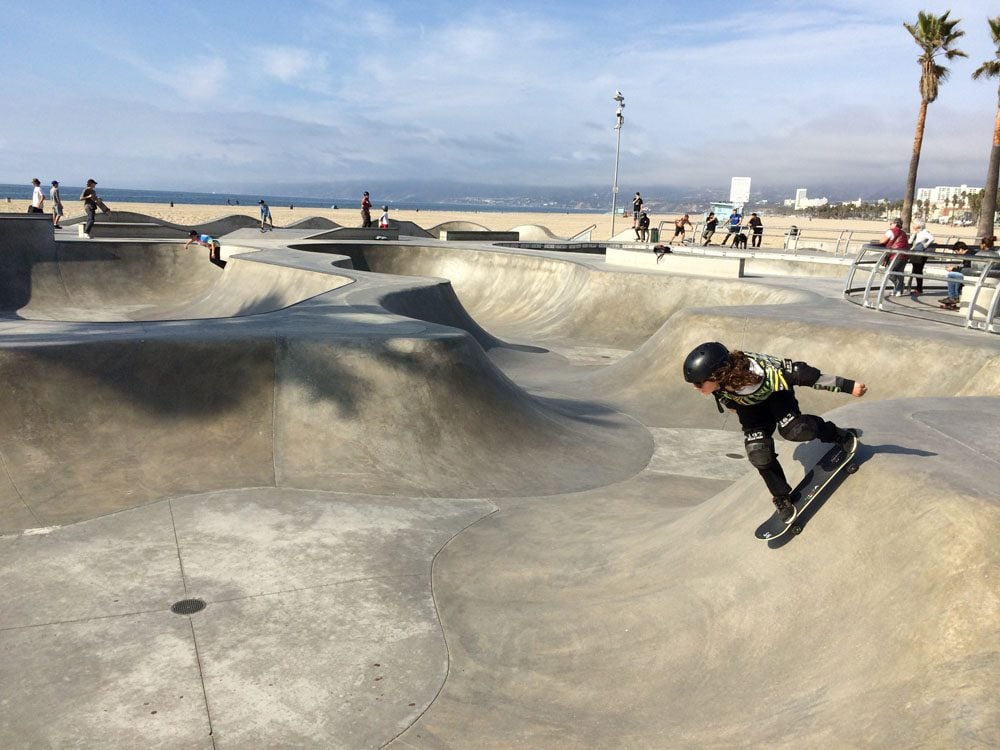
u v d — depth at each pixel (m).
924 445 4.62
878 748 3.09
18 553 6.01
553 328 20.45
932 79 34.16
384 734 4.09
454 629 5.20
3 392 7.31
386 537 6.66
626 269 21.27
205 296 21.53
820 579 4.21
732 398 3.86
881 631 3.62
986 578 3.38
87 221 25.80
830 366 11.09
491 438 8.99
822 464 4.43
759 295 17.55
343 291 14.65
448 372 9.12
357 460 8.10
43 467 7.11
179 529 6.57
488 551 6.48
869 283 13.54
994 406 5.68
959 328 11.27
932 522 3.76
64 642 4.85
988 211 30.08
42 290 20.55
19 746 3.89
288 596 5.57
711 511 5.87
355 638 5.05
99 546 6.20
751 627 4.32
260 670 4.65
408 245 26.62
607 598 5.25
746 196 46.22
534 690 4.44
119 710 4.21
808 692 3.67
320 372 8.62
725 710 3.83
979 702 2.98
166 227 29.45
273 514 6.98
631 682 4.33
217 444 7.95
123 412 7.80
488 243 30.42
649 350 13.81
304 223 39.06
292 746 3.98
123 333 8.85
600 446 9.96
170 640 4.93
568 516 7.42
